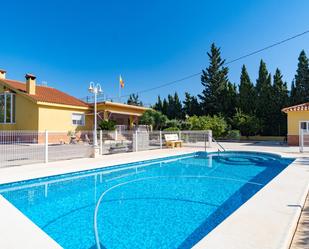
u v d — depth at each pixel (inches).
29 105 916.6
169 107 1796.3
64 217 221.0
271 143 992.9
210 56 1667.1
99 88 604.4
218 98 1565.0
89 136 861.8
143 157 530.3
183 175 419.2
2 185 294.5
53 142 912.9
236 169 477.4
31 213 231.9
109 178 390.9
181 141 812.6
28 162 452.8
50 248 137.9
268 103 1275.8
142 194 298.2
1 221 178.9
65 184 349.4
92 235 182.7
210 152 673.0
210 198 280.8
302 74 1327.5
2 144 667.4
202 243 134.5
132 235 182.1
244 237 141.8
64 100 1034.7
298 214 184.5
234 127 1273.4
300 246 136.7
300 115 842.8
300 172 343.9
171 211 235.8
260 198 220.4
